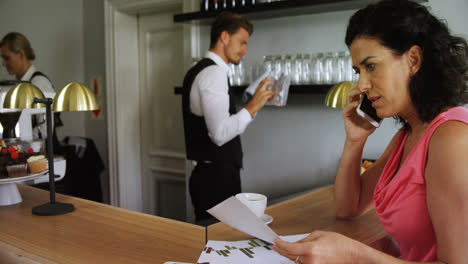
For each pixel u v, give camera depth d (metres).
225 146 2.17
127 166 3.57
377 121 1.10
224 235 1.12
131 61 3.56
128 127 3.57
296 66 2.21
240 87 2.37
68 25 3.65
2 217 1.36
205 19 2.48
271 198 2.64
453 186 0.71
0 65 3.16
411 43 0.80
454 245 0.70
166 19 3.35
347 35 0.92
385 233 1.12
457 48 0.83
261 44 2.57
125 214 1.38
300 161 2.50
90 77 3.75
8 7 3.25
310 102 2.42
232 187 2.21
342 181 1.23
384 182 1.00
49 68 3.53
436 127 0.79
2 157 1.48
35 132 2.52
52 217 1.35
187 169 2.91
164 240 1.12
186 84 2.18
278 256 0.91
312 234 0.79
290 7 2.11
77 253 1.03
